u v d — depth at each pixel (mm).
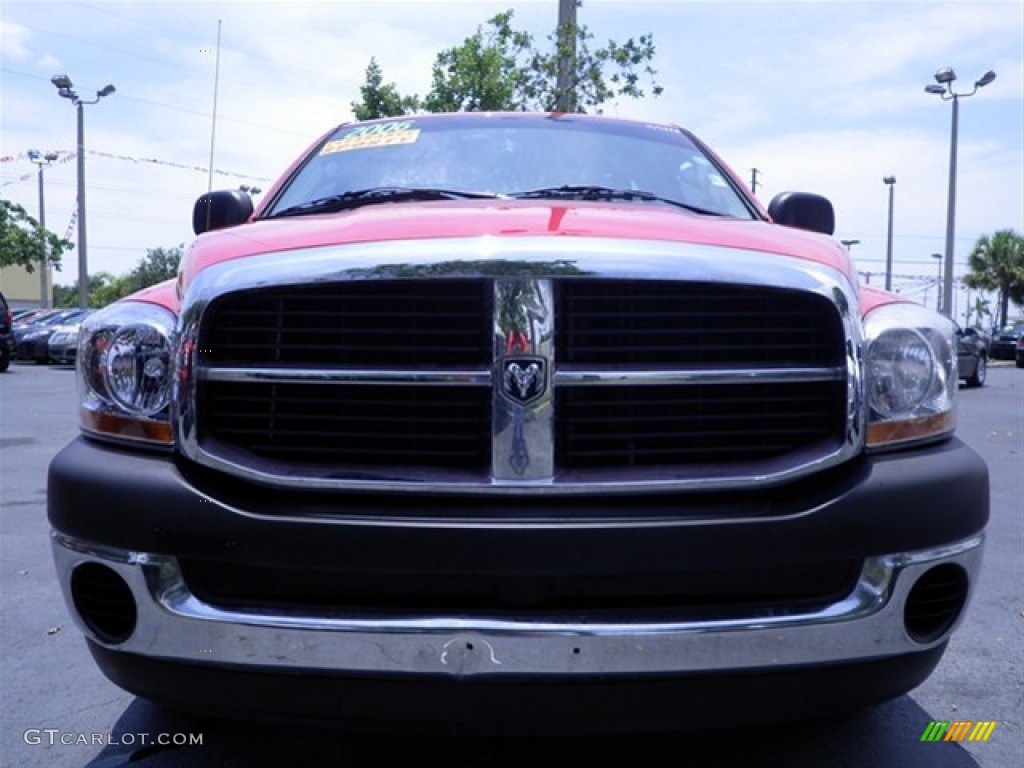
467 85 16078
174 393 2279
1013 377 23359
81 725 3160
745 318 2285
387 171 3598
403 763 2842
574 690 2105
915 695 3408
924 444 2400
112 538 2248
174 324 2363
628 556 2109
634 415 2242
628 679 2096
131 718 3205
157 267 66938
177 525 2189
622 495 2186
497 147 3730
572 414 2227
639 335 2248
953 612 2361
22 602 4469
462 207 2820
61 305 74062
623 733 2170
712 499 2217
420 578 2141
